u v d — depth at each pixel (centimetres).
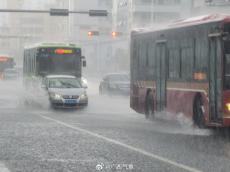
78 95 3206
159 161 1345
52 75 3491
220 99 1798
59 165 1296
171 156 1429
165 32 2289
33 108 3322
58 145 1658
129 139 1812
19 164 1315
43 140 1781
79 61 3919
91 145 1656
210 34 1878
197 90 1973
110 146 1633
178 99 2144
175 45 2184
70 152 1512
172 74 2206
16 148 1592
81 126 2258
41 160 1373
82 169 1238
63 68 3884
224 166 1271
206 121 1898
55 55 3878
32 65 3988
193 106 2011
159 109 2358
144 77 2536
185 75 2078
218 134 1977
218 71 1816
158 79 2367
